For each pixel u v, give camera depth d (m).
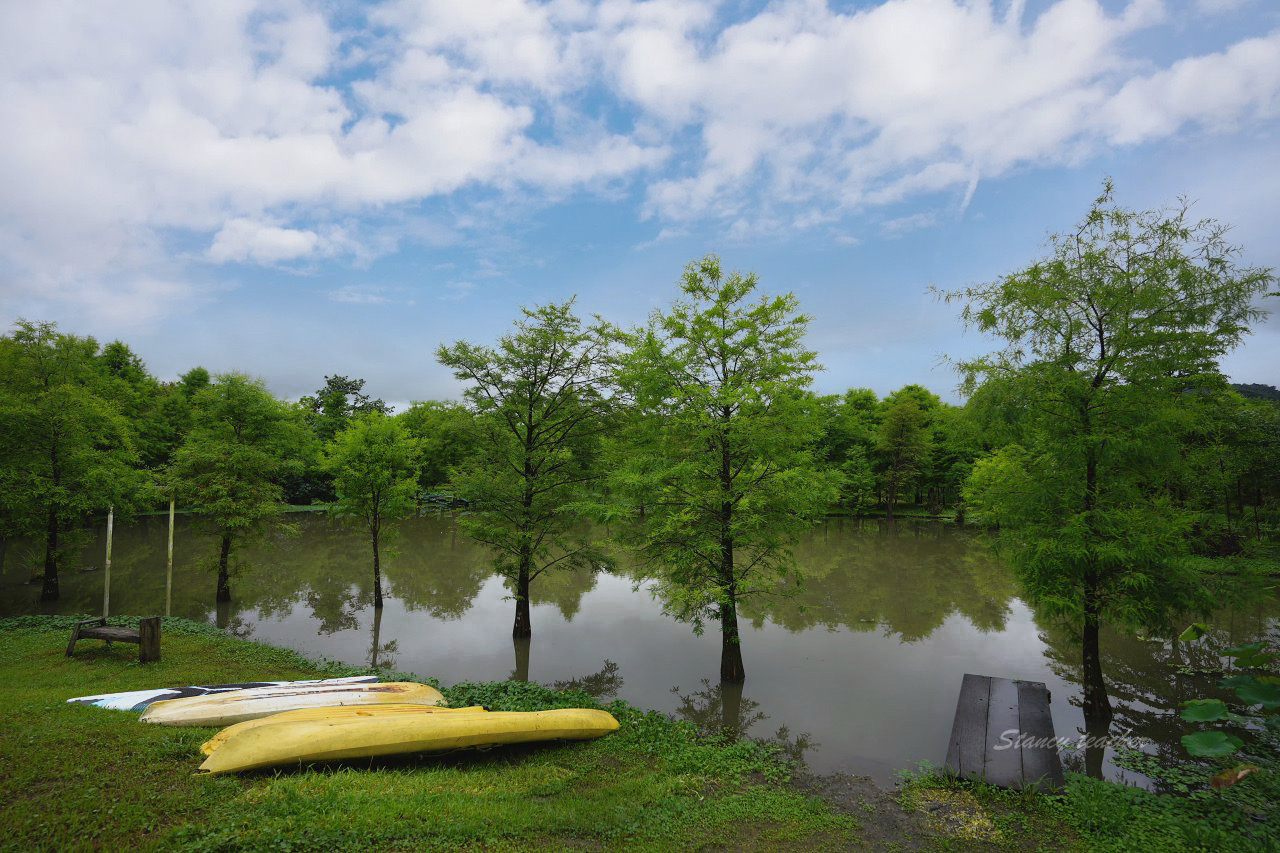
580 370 19.27
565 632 20.34
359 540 41.16
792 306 14.70
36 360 24.73
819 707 13.89
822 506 15.78
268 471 24.06
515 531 18.55
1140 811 8.33
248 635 19.48
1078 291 12.02
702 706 14.05
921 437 54.50
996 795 8.90
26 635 16.25
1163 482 12.30
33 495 21.05
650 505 15.95
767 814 8.27
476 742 9.02
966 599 25.00
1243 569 12.28
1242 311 10.84
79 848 5.12
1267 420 21.62
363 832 6.04
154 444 47.44
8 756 6.85
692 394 14.38
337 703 10.41
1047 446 12.38
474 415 19.27
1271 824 7.74
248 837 5.58
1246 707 13.22
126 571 28.97
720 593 14.22
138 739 7.74
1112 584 12.14
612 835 7.11
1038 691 12.16
